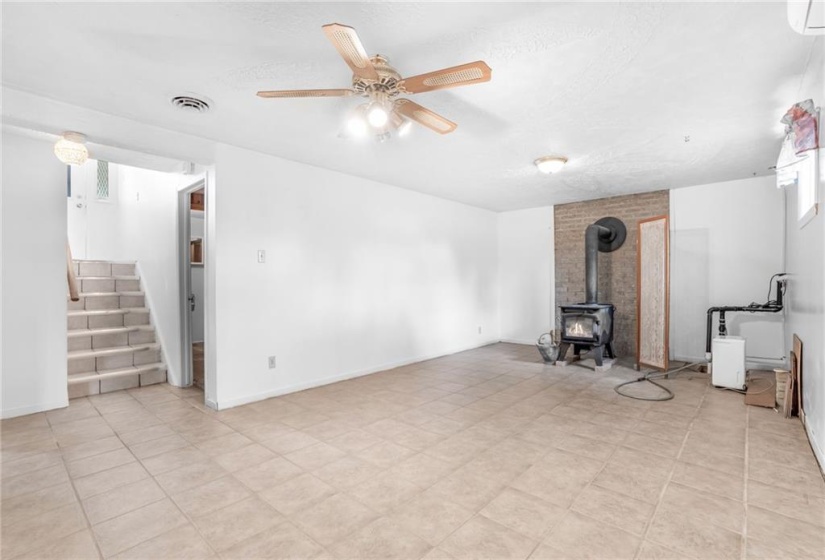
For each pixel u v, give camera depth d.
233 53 2.05
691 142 3.42
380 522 1.84
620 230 5.56
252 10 1.70
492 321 6.68
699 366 4.67
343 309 4.39
